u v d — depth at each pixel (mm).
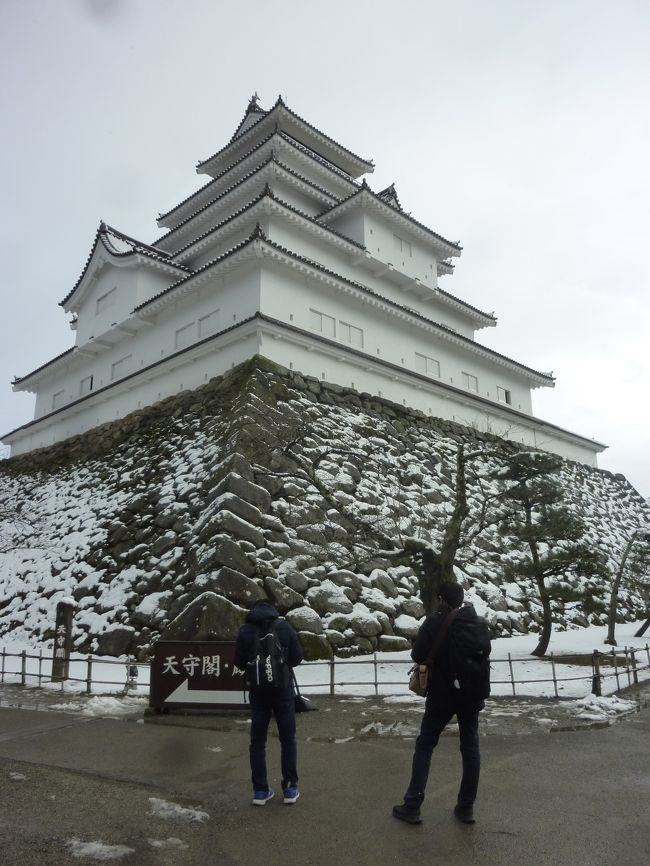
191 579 12883
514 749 6355
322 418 18766
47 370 29422
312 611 12930
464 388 27859
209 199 30938
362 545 15477
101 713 8359
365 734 7090
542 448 30547
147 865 3777
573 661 12805
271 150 27609
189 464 17016
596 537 26172
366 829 4336
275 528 14070
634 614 23656
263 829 4332
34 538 20016
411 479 19938
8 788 5109
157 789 5145
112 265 26375
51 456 26266
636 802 4820
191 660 8289
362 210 26922
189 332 22391
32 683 11141
